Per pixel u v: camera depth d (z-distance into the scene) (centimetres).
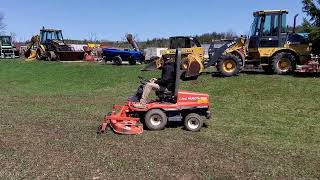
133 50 3328
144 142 1023
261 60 2220
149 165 845
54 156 897
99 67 3064
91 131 1136
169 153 933
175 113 1186
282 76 2064
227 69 2167
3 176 778
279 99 1650
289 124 1276
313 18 2106
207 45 3994
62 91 2312
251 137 1111
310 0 2069
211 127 1231
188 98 1182
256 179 786
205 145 1012
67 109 1539
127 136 1084
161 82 1190
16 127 1174
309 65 2064
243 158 910
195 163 866
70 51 3984
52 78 2839
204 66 2262
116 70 2806
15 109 1525
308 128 1220
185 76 2161
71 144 990
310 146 1023
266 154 946
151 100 1229
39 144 990
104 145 986
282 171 831
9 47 5144
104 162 859
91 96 1991
